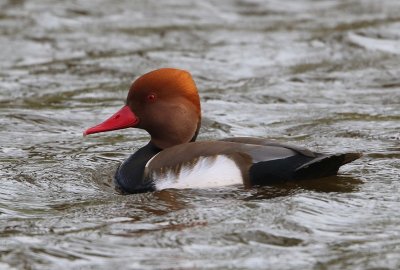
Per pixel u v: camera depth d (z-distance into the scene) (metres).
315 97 16.12
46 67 18.39
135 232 9.44
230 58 18.89
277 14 22.64
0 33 20.72
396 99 15.80
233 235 9.27
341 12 22.55
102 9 22.78
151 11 22.73
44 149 13.10
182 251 8.92
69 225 9.73
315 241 9.11
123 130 14.17
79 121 14.79
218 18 22.25
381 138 13.21
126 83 17.23
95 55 19.23
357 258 8.68
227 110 15.32
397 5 23.05
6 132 14.05
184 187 10.45
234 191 10.34
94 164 12.25
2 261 8.82
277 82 17.12
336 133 13.61
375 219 9.64
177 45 19.95
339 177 10.99
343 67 18.16
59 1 23.27
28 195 10.90
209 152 10.51
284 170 10.28
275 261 8.64
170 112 11.05
